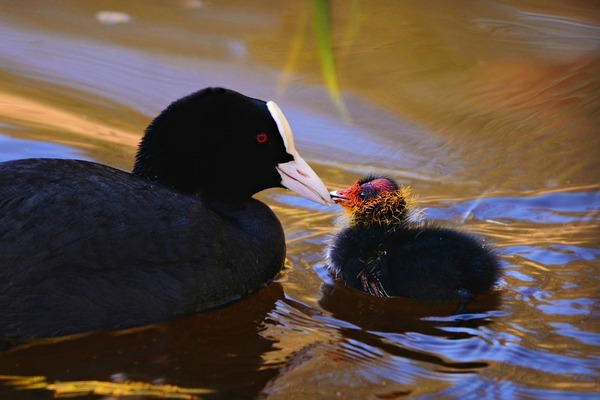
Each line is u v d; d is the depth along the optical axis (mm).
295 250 12312
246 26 19078
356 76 17500
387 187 11836
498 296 10836
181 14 19609
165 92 16406
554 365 9297
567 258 11672
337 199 11977
